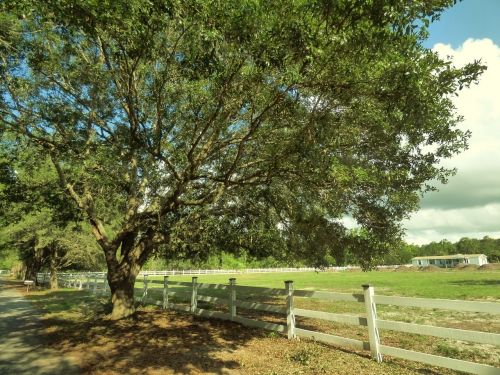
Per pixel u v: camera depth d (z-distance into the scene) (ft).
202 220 40.52
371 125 25.12
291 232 37.73
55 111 31.32
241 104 25.05
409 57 17.67
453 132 32.12
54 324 40.75
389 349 23.43
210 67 20.06
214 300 40.91
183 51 24.23
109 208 49.03
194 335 31.99
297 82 19.60
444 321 41.14
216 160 36.35
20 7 17.15
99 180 36.94
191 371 22.54
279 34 17.52
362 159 30.45
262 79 22.25
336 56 18.78
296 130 23.75
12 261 249.55
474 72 19.12
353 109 22.06
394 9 14.56
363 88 20.01
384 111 21.91
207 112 30.19
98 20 17.11
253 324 34.99
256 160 30.86
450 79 19.29
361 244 31.50
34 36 28.32
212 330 33.94
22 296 85.05
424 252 498.28
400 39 16.12
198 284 43.91
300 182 27.58
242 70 22.24
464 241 481.05
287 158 24.63
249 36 18.06
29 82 30.89
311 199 31.42
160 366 23.59
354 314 47.62
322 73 20.24
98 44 28.53
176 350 27.30
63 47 30.27
